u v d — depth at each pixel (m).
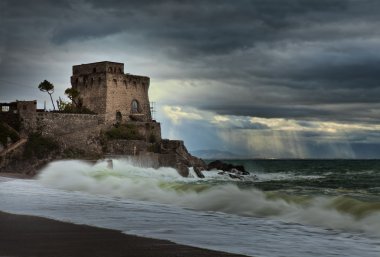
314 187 62.97
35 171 76.62
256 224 24.17
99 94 113.81
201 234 20.92
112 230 21.47
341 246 18.75
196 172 99.62
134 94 118.56
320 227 23.36
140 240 19.11
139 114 118.06
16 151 87.75
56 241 18.69
